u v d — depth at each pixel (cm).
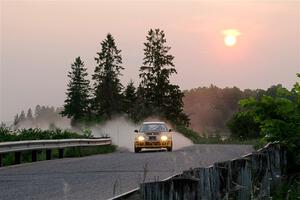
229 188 1341
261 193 1506
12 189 1761
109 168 2519
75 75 15338
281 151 2045
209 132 8331
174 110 12962
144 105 12425
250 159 1587
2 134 3684
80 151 4206
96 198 1541
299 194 1752
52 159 3488
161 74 13062
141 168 2477
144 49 13288
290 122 2047
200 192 1116
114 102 13988
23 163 3081
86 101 15212
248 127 7344
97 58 14225
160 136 4359
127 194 1052
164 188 967
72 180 2019
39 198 1552
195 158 3102
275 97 2059
